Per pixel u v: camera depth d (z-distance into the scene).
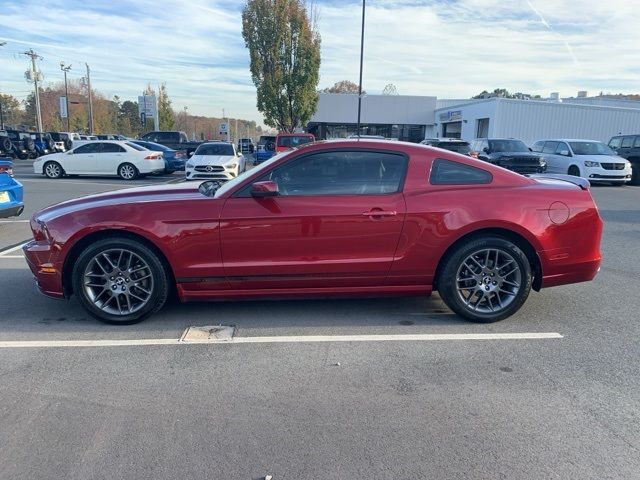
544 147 20.47
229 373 3.47
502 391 3.23
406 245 4.20
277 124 32.38
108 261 4.22
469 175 4.34
